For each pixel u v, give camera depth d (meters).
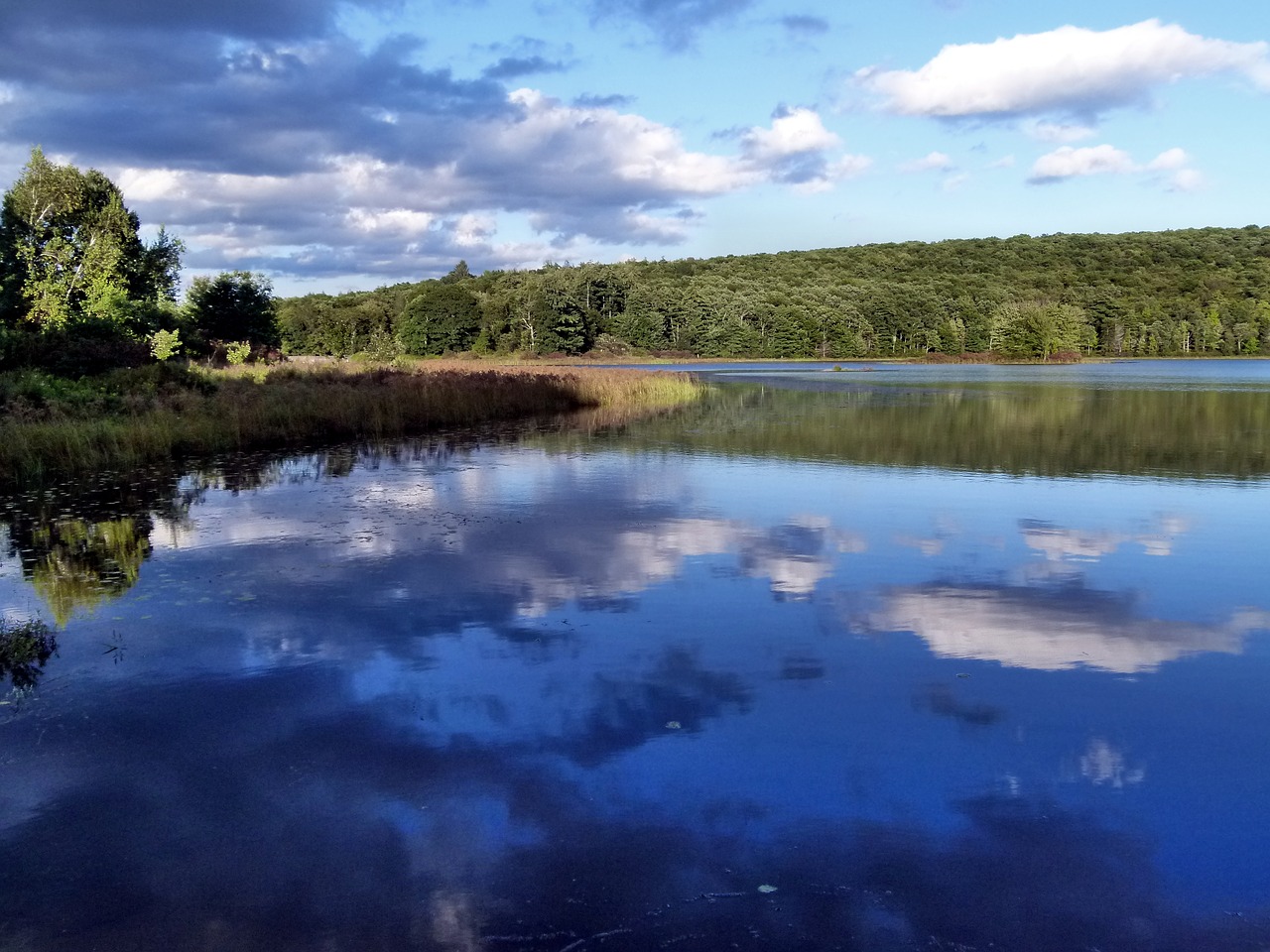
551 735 4.89
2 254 35.91
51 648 6.31
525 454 17.20
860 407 30.38
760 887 3.56
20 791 4.36
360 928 3.34
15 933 3.33
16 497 12.26
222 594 7.58
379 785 4.37
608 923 3.35
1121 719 5.11
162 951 3.23
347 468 15.18
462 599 7.42
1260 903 3.46
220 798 4.27
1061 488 13.16
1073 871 3.67
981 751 4.71
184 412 18.77
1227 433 21.11
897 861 3.74
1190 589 7.77
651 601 7.37
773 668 5.86
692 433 21.36
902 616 6.98
